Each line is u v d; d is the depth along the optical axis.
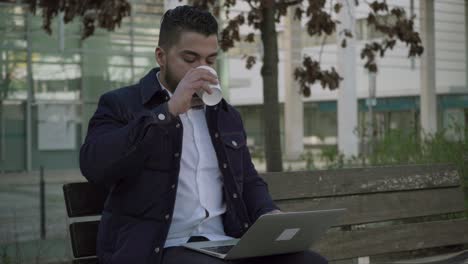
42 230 6.55
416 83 47.69
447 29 45.19
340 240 3.81
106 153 2.55
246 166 3.07
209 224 2.89
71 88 20.72
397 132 9.23
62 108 20.77
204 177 2.88
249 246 2.48
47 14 7.87
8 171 20.11
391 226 4.03
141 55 20.84
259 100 55.09
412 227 4.12
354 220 3.87
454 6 44.72
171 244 2.80
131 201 2.71
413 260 4.50
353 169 3.90
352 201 3.88
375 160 9.38
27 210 9.27
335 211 2.60
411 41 7.89
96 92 20.86
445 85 46.81
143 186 2.70
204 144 2.90
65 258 5.14
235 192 2.89
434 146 7.90
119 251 2.67
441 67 46.34
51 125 20.67
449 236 4.29
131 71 20.86
